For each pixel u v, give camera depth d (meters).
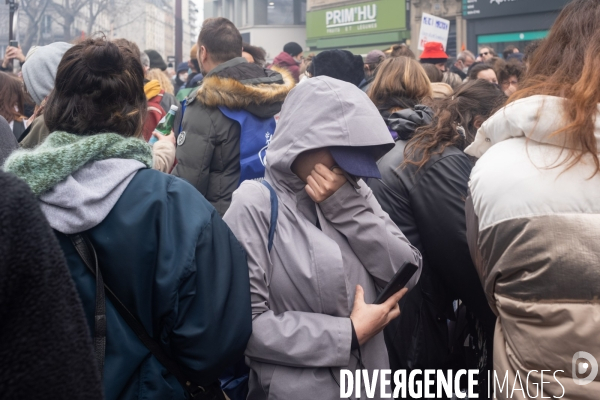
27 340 0.86
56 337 0.89
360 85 4.71
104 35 1.78
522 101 1.38
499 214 1.36
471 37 17.03
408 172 2.38
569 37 1.45
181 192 1.58
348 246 1.84
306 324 1.71
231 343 1.57
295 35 37.28
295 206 1.84
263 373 1.76
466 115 2.54
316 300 1.75
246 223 1.77
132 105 1.67
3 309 0.85
